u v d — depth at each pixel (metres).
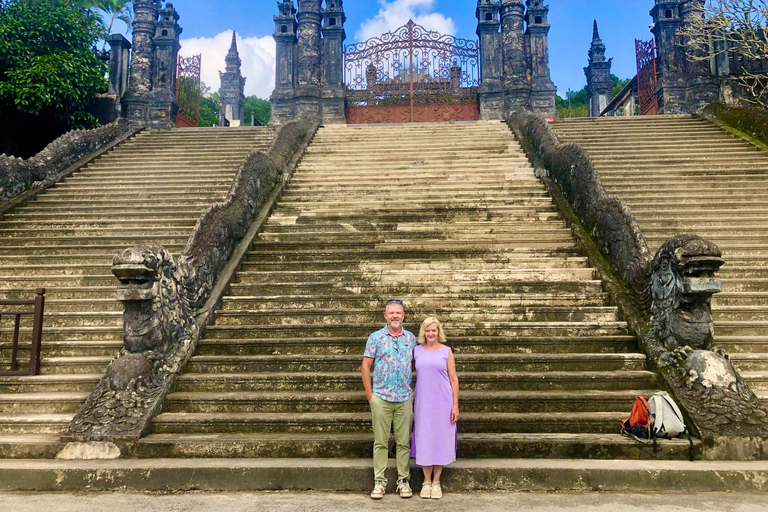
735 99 16.95
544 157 11.24
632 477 4.25
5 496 4.25
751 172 10.60
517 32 18.48
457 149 12.99
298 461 4.51
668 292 5.67
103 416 4.92
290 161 12.23
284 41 19.36
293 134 13.33
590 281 7.18
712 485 4.21
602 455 4.57
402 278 7.59
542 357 5.74
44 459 4.68
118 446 4.71
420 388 4.20
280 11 19.62
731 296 6.92
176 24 19.27
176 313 5.93
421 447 4.08
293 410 5.29
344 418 4.98
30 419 5.15
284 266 8.06
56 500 4.16
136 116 18.05
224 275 7.49
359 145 13.58
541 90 18.41
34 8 15.00
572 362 5.74
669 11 18.02
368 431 4.95
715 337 6.15
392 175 11.45
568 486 4.25
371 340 4.30
